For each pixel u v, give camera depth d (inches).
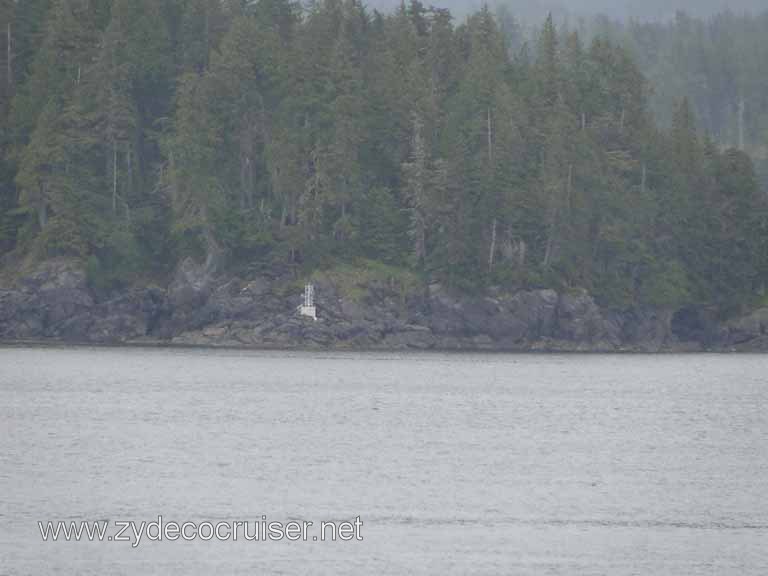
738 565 5723.4
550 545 5999.0
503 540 6058.1
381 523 6328.7
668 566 5689.0
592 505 6850.4
